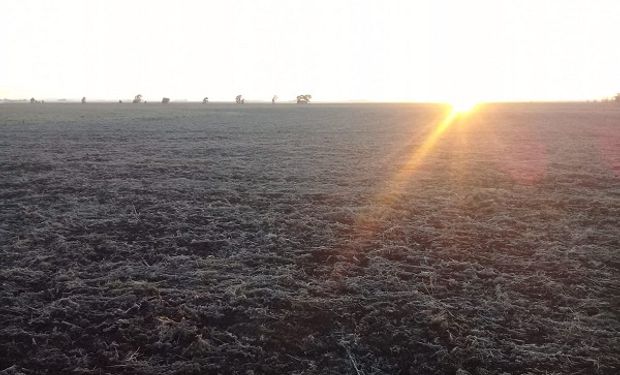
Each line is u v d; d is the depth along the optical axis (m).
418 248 6.51
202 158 14.42
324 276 5.59
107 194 9.43
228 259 6.04
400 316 4.68
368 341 4.29
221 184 10.50
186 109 51.72
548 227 7.39
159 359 4.05
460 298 5.04
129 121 30.41
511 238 6.91
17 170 12.07
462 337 4.31
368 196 9.34
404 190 9.90
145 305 4.89
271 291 5.11
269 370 3.89
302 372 3.85
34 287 5.34
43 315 4.67
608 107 58.50
